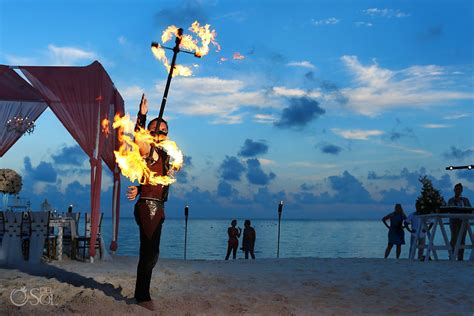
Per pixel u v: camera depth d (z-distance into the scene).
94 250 11.40
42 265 10.64
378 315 6.11
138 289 6.16
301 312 6.12
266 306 6.32
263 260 11.70
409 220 14.02
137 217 6.23
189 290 7.23
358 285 7.91
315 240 65.81
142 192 6.27
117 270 9.55
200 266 10.21
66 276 8.37
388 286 7.89
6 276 8.56
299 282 8.07
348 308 6.45
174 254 33.50
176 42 6.02
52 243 12.42
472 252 11.93
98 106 11.30
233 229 17.31
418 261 11.75
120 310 5.94
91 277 8.09
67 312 5.86
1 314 5.77
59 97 11.26
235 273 8.98
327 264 10.80
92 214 11.38
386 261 11.62
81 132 11.27
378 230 134.38
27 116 13.41
